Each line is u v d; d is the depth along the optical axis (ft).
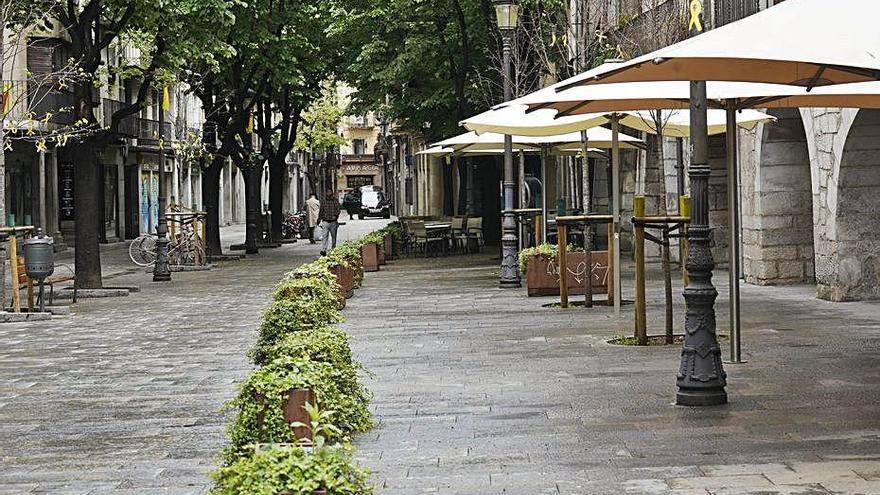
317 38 137.90
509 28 83.46
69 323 68.85
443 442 30.53
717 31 28.50
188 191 253.85
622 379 39.68
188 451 31.63
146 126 206.08
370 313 65.92
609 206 126.41
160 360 51.01
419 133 152.97
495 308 66.33
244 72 146.00
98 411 38.47
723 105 43.78
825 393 35.78
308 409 19.65
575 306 65.51
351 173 473.67
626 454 28.43
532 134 65.51
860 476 25.39
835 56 25.73
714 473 26.13
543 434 31.14
